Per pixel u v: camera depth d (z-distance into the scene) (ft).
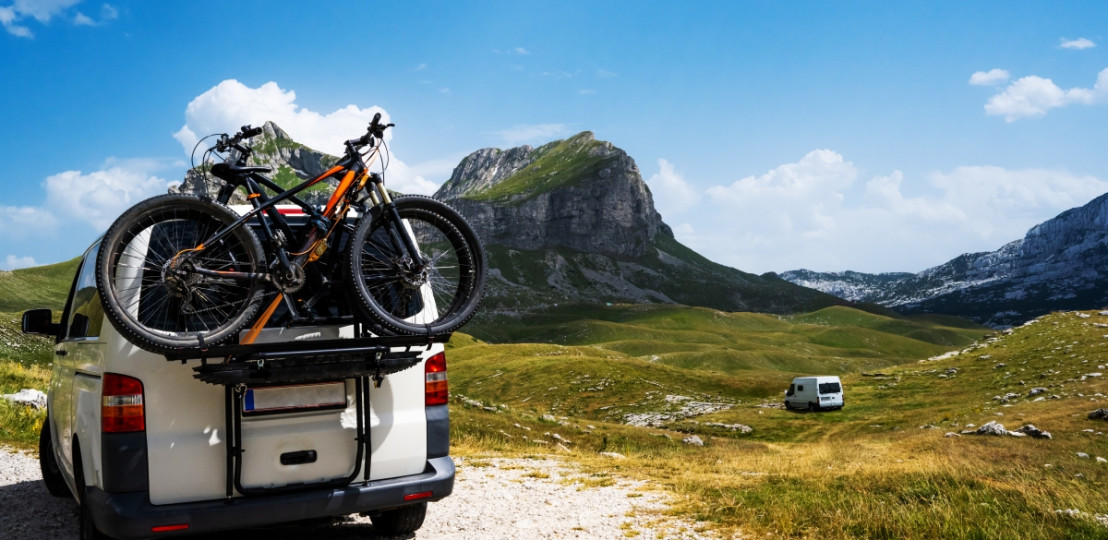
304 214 16.56
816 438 171.12
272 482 15.58
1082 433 98.84
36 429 37.47
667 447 104.01
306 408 15.87
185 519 14.67
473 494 26.99
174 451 14.90
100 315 16.99
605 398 280.10
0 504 24.03
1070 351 217.15
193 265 14.55
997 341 276.21
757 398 264.52
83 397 16.87
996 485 26.68
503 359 426.92
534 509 24.35
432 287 16.98
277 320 15.81
